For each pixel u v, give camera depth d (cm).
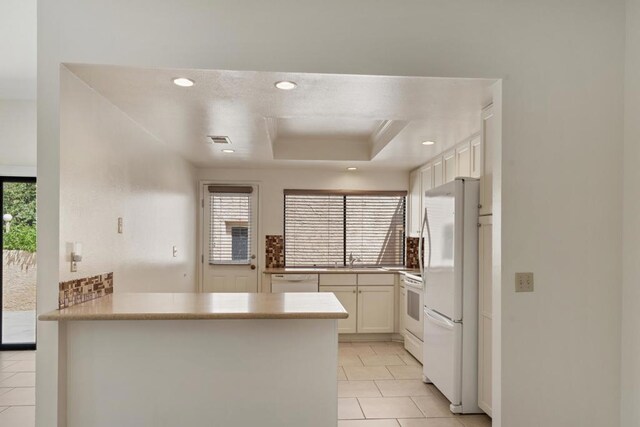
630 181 226
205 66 211
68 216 212
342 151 475
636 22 224
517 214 224
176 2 210
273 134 417
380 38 218
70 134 214
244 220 541
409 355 441
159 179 366
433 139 359
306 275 497
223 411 223
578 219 227
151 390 220
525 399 222
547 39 227
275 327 225
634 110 224
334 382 227
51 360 205
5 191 437
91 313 199
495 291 228
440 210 324
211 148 403
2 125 417
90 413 217
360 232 557
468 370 295
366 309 500
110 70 213
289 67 214
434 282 337
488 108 270
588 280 227
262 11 214
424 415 292
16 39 274
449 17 222
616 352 227
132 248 301
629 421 222
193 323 222
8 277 439
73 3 206
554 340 224
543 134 227
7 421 276
